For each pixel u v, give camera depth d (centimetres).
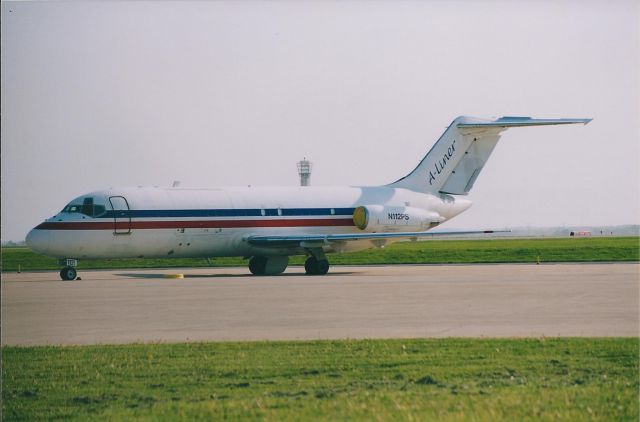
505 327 5950
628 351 4812
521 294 8388
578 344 5044
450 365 4478
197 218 12194
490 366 4444
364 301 7794
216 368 4478
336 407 3666
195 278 11725
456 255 18712
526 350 4859
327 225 13138
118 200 11806
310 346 5069
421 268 14300
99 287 9862
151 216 11919
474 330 5809
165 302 7875
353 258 18338
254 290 9162
